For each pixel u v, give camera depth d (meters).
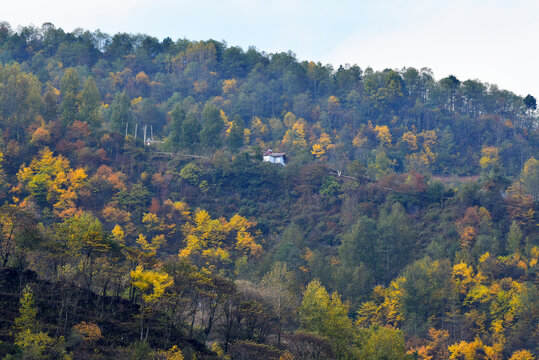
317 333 132.62
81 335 106.81
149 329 118.50
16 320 103.88
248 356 118.06
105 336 112.25
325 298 147.00
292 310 147.12
